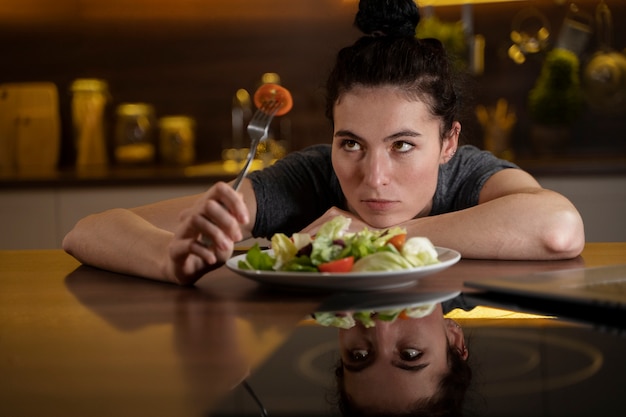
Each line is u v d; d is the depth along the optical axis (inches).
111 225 47.3
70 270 47.6
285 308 33.7
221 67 143.9
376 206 51.1
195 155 145.6
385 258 35.8
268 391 22.0
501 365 23.9
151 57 144.7
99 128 139.3
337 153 51.9
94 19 144.2
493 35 135.3
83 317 33.4
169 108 145.5
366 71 49.8
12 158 137.1
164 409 20.9
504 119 134.8
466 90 61.5
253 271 36.2
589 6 131.5
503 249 46.3
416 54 50.3
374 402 20.6
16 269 48.4
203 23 143.3
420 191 51.6
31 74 145.9
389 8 51.8
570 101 127.1
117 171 130.0
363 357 25.4
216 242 38.2
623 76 127.3
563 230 45.7
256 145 45.1
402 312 32.1
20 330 31.1
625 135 134.5
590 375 22.4
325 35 141.1
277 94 45.6
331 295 36.4
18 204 118.0
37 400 21.9
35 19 144.5
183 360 25.8
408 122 49.8
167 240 43.6
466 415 19.3
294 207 61.3
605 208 110.4
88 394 22.3
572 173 110.7
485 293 35.6
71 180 117.2
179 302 36.1
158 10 143.3
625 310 29.7
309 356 25.7
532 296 32.5
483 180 57.7
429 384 22.1
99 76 145.6
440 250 43.0
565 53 126.7
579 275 36.3
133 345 28.1
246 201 59.9
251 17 142.1
